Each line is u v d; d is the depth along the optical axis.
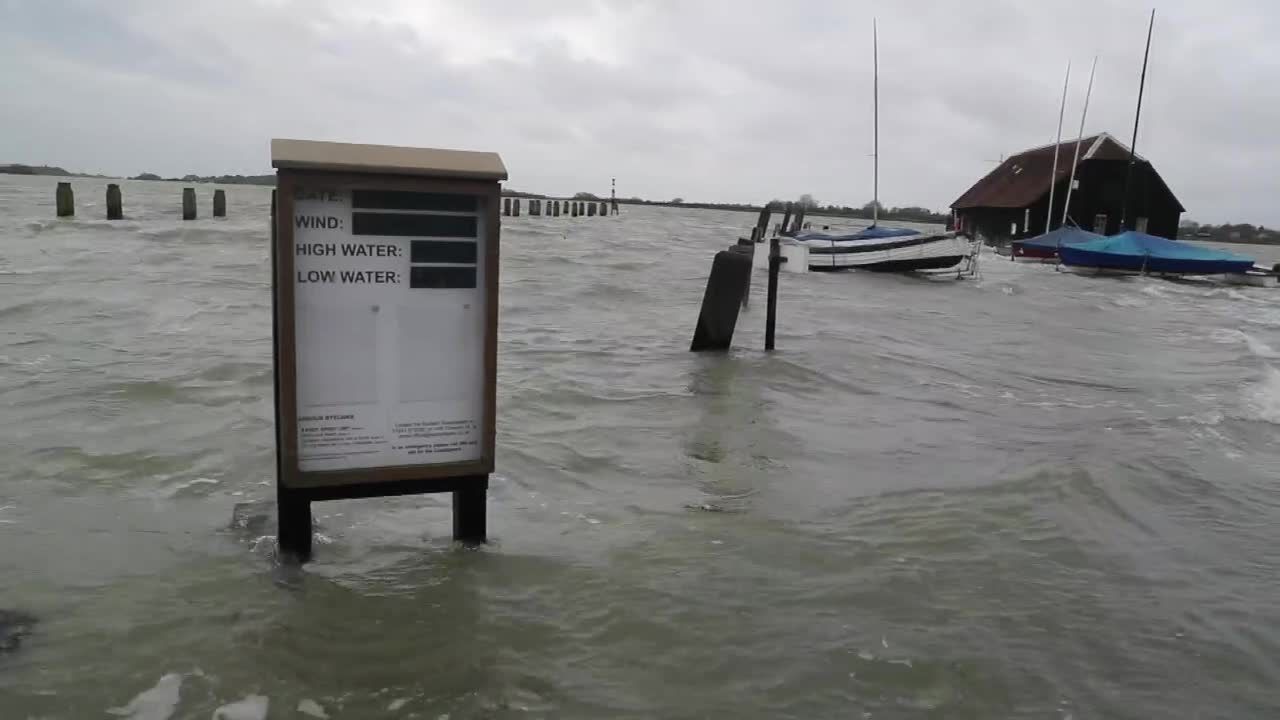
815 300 19.98
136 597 3.93
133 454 6.03
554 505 5.44
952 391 9.96
